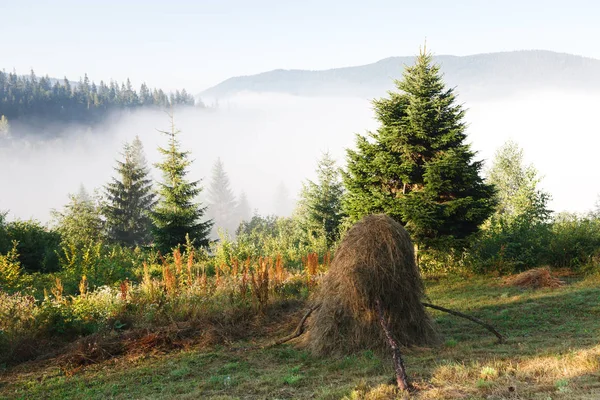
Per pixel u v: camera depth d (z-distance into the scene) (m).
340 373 7.25
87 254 16.14
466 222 18.97
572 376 5.95
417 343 8.40
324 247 26.66
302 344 9.01
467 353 7.79
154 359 8.66
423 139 18.86
